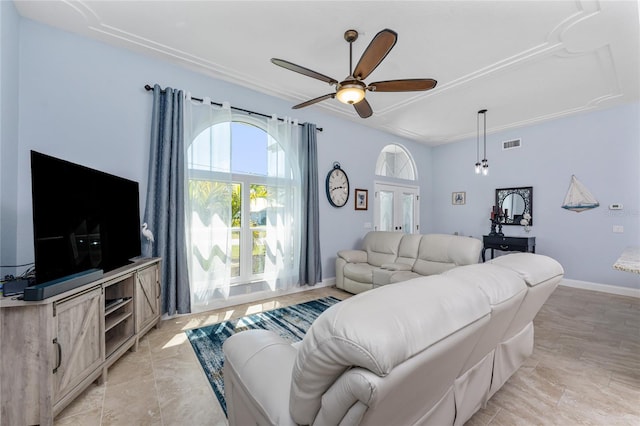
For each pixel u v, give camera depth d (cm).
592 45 260
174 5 218
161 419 153
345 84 231
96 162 260
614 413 156
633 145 387
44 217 158
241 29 246
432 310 79
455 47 267
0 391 143
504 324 130
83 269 188
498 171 528
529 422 149
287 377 93
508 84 339
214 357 217
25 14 226
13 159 216
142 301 236
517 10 220
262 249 379
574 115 438
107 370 192
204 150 311
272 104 379
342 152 465
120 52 273
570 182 442
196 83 316
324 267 441
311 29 245
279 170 372
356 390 63
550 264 155
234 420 114
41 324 144
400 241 414
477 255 331
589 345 237
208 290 308
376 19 231
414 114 440
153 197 278
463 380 120
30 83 231
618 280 396
